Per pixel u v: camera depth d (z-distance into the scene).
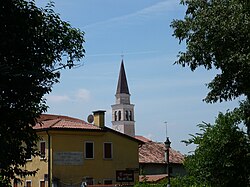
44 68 14.52
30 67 14.15
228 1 18.27
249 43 17.50
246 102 21.11
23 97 13.95
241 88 18.84
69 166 47.62
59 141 47.25
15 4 14.02
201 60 18.81
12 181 16.62
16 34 13.88
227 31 17.58
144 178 44.12
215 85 19.41
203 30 18.22
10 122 14.08
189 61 19.00
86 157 49.00
